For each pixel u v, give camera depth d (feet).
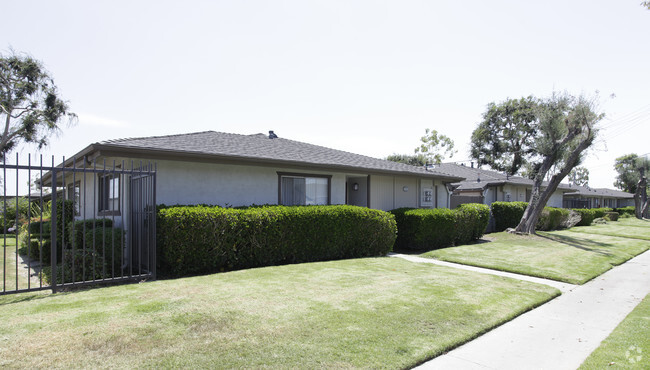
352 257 32.91
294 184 36.68
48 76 89.66
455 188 76.64
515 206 63.41
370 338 13.47
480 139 125.18
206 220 24.22
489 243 46.96
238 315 15.21
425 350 12.75
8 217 61.82
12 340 12.07
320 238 30.58
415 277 24.49
